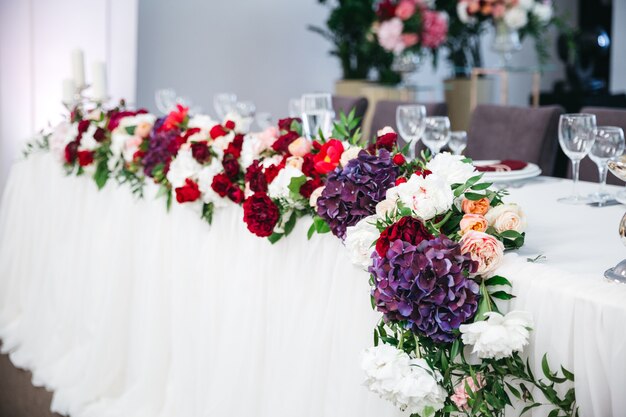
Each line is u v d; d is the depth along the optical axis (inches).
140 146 94.1
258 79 245.1
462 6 215.0
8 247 128.5
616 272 50.1
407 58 215.8
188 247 85.4
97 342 98.0
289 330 70.3
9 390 110.1
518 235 55.6
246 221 68.2
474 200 56.6
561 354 49.5
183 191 79.1
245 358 76.2
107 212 101.5
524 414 53.1
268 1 243.6
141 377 92.8
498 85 299.9
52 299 114.8
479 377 52.4
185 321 85.9
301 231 69.5
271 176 69.8
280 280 72.4
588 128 75.3
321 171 66.9
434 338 52.1
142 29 218.4
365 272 62.1
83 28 187.2
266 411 74.5
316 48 257.8
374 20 221.8
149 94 222.7
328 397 65.9
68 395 101.7
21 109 183.6
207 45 232.2
